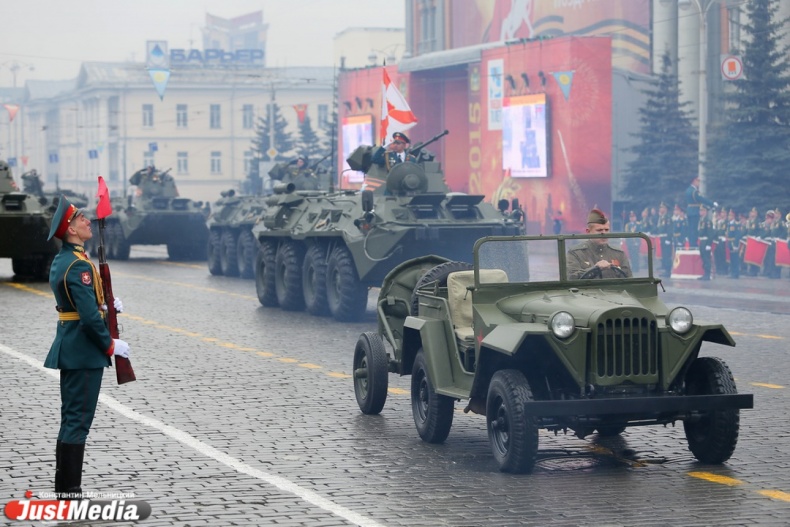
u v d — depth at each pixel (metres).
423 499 20.77
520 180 120.12
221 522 19.20
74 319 20.34
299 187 84.38
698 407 22.31
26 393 32.44
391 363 29.08
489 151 124.94
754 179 96.19
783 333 46.12
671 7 122.19
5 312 55.09
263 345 43.66
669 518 19.42
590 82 112.75
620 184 117.19
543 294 24.42
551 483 21.98
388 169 55.00
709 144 98.12
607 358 22.34
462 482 22.11
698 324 22.92
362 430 27.41
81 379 20.36
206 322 51.91
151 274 83.50
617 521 19.23
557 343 22.31
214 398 31.77
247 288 71.00
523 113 118.06
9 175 80.25
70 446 20.38
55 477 21.31
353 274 52.31
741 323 49.69
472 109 129.75
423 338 25.77
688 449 25.22
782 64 97.81
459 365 25.19
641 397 22.20
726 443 23.11
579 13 131.00
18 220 74.00
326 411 29.89
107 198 20.86
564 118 113.31
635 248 26.84
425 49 157.12
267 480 22.23
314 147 192.00
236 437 26.45
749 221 75.81
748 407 22.55
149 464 23.58
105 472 22.84
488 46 125.88
